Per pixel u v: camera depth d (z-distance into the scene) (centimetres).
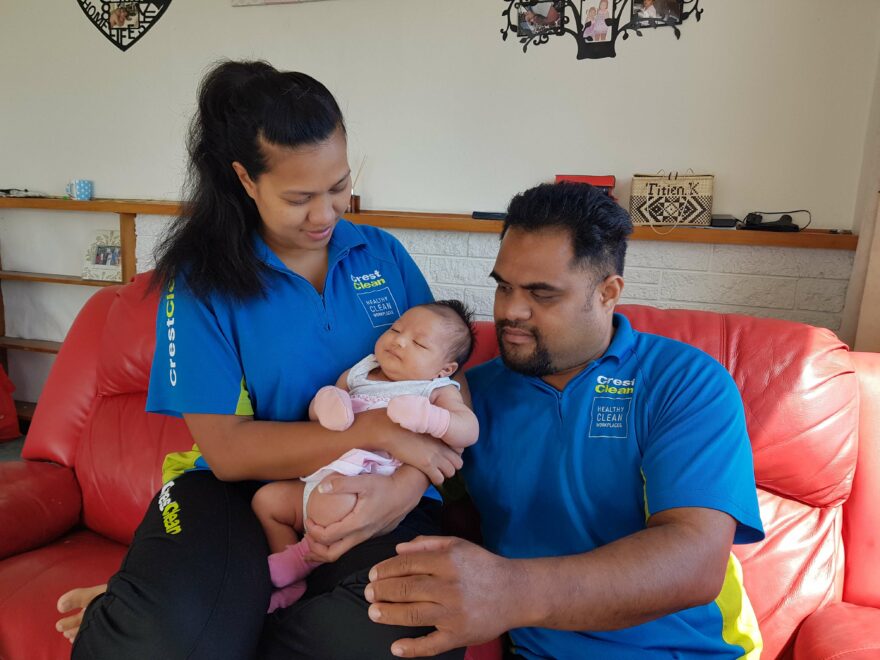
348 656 92
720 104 256
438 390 115
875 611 137
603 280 110
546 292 107
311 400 117
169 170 341
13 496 163
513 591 84
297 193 102
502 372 130
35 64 356
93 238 364
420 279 138
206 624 91
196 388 109
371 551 101
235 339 113
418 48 290
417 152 299
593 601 86
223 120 104
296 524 109
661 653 106
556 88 274
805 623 137
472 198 295
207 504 107
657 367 115
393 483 103
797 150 251
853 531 144
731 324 152
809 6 240
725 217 255
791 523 145
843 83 241
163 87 334
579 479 113
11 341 375
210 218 111
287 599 104
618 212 110
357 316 123
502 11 276
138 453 175
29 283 383
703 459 101
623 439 112
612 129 270
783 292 252
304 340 115
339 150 102
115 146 350
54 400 188
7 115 369
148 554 98
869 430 145
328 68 305
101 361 185
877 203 206
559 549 113
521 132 282
